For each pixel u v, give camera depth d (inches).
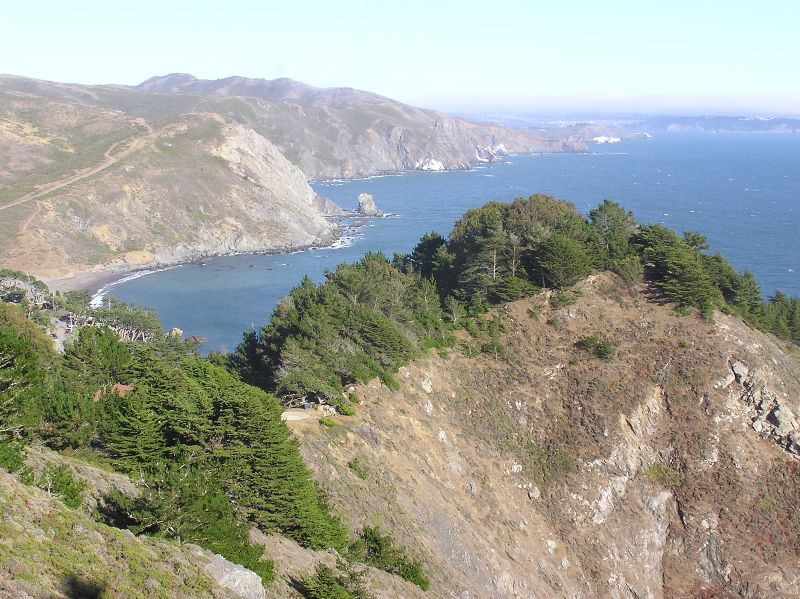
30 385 1612.9
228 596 1189.1
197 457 1526.8
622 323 3329.2
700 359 3139.8
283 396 2576.3
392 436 2551.7
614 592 2699.3
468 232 4269.2
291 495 1615.4
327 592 1393.9
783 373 3203.7
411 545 2062.0
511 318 3430.1
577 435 2989.7
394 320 3221.0
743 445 2970.0
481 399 3056.1
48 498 1174.3
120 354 2210.9
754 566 2733.8
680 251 3454.7
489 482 2770.7
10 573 903.7
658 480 2942.9
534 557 2628.0
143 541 1215.6
